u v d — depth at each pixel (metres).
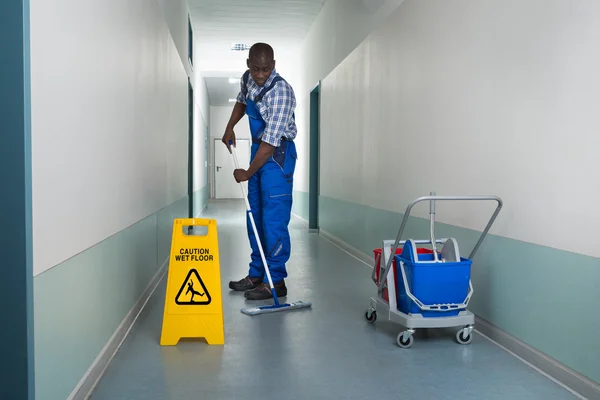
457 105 3.07
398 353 2.45
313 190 8.25
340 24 6.28
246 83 3.46
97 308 2.09
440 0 3.31
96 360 2.08
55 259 1.56
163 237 4.31
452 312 2.57
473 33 2.88
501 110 2.59
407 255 2.60
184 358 2.35
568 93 2.09
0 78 1.32
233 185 17.56
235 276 4.25
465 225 2.98
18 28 1.32
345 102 6.02
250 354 2.41
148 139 3.45
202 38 9.34
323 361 2.34
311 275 4.36
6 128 1.32
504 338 2.55
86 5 1.92
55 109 1.57
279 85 3.30
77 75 1.79
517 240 2.46
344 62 6.05
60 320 1.61
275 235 3.47
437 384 2.09
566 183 2.11
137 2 3.04
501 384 2.09
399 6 4.09
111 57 2.33
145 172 3.33
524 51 2.39
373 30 4.84
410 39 3.84
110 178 2.30
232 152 3.51
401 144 4.05
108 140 2.26
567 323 2.10
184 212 6.55
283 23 8.31
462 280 2.54
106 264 2.24
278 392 1.99
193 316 2.54
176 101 5.47
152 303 3.34
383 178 4.52
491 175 2.69
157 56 3.94
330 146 6.98
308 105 8.71
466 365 2.30
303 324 2.91
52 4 1.55
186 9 6.98
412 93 3.80
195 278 2.56
